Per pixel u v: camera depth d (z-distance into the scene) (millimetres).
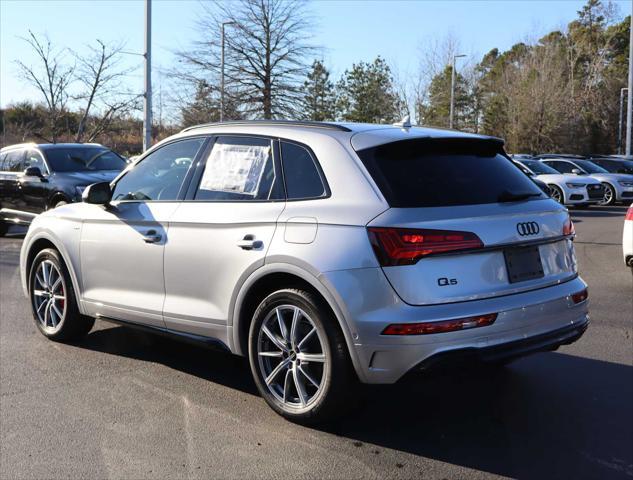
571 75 58750
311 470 3477
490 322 3602
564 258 4199
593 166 23438
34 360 5273
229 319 4246
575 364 5195
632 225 7918
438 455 3652
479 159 4223
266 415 4188
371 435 3906
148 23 19297
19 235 13648
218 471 3463
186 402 4402
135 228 4863
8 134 28453
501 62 73062
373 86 54094
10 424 4047
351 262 3596
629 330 6172
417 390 4652
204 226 4379
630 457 3629
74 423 4062
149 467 3508
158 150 5105
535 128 53125
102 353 5465
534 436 3898
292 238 3867
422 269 3520
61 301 5711
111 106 21422
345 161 3895
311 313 3793
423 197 3713
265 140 4363
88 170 12000
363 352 3590
